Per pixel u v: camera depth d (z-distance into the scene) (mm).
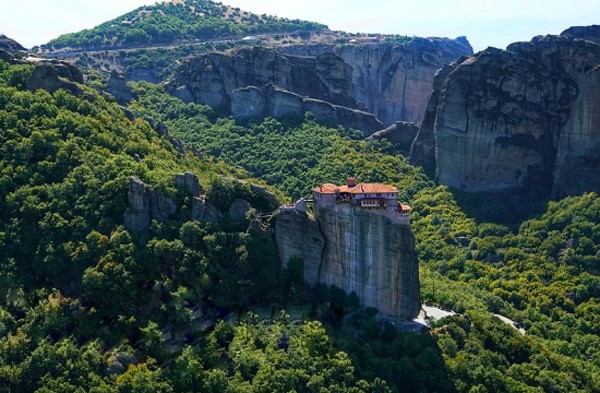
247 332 111688
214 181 129625
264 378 102938
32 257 115938
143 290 112875
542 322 147625
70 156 130125
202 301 116000
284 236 124625
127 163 131125
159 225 121000
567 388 116375
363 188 124125
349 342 112500
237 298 118750
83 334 107188
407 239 122625
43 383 98938
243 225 125938
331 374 106062
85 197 122750
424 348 115500
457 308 135375
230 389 101250
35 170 127125
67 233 118250
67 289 113562
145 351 106125
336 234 123875
